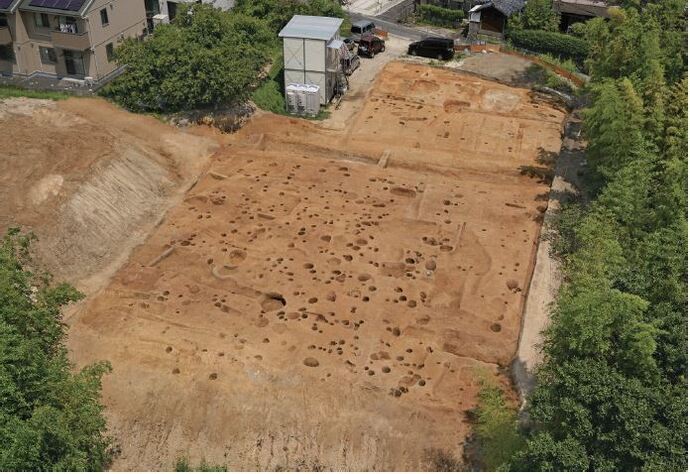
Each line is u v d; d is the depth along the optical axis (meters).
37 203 32.53
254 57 44.06
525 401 24.78
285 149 41.69
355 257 32.28
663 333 19.33
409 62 51.12
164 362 26.88
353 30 53.44
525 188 37.88
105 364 22.17
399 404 25.45
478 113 44.69
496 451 23.59
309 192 36.91
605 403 17.69
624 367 19.05
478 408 25.30
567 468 17.53
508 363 27.42
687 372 18.83
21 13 43.28
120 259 32.62
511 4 55.44
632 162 30.92
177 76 41.19
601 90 34.19
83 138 36.81
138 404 25.56
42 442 18.42
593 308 19.75
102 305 29.73
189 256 32.41
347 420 24.95
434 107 45.31
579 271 27.78
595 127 33.69
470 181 38.66
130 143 37.97
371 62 51.50
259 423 24.92
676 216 26.86
